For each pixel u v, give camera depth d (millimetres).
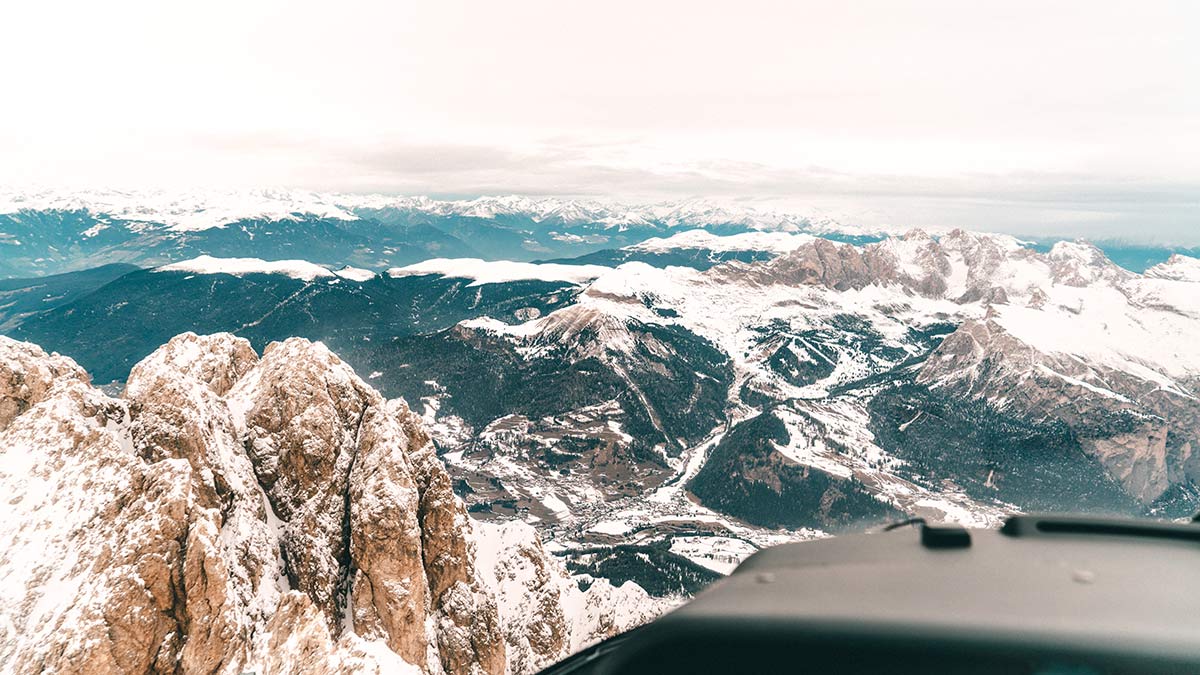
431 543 116562
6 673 67375
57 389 92188
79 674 68312
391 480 106688
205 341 136125
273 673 71375
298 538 104812
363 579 102062
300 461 110000
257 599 92812
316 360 119125
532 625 135875
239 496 101062
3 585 72000
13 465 81438
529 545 148125
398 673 69625
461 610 114125
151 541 75375
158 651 72688
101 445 84312
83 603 71250
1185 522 11516
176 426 96375
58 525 77062
